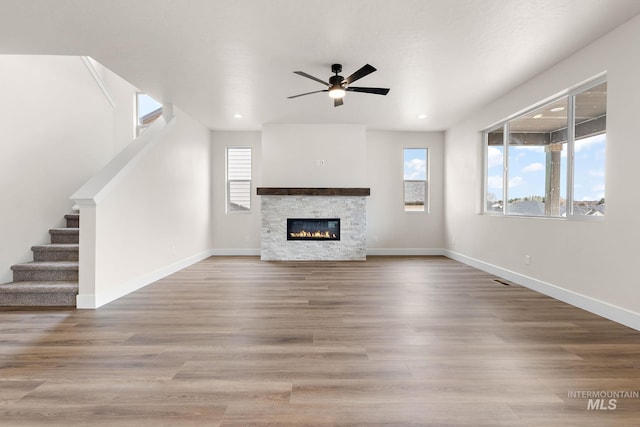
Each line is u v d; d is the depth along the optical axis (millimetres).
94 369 2105
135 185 4246
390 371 2088
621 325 2912
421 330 2789
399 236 7398
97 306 3457
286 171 6723
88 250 3426
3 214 3629
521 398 1795
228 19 2887
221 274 5215
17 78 3787
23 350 2387
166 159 5141
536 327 2861
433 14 2816
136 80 4293
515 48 3420
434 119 6293
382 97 4977
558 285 3773
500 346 2465
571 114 3697
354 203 6711
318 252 6680
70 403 1739
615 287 3027
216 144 7281
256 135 7297
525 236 4395
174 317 3125
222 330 2789
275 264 6160
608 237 3104
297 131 6727
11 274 3715
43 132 4148
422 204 7379
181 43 3301
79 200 3379
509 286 4398
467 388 1893
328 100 5125
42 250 3980
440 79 4262
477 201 5820
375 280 4762
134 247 4223
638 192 2811
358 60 3699
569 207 3707
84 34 3117
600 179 3324
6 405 1721
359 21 2928
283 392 1850
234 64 3797
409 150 7402
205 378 1999
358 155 6754
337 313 3246
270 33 3125
